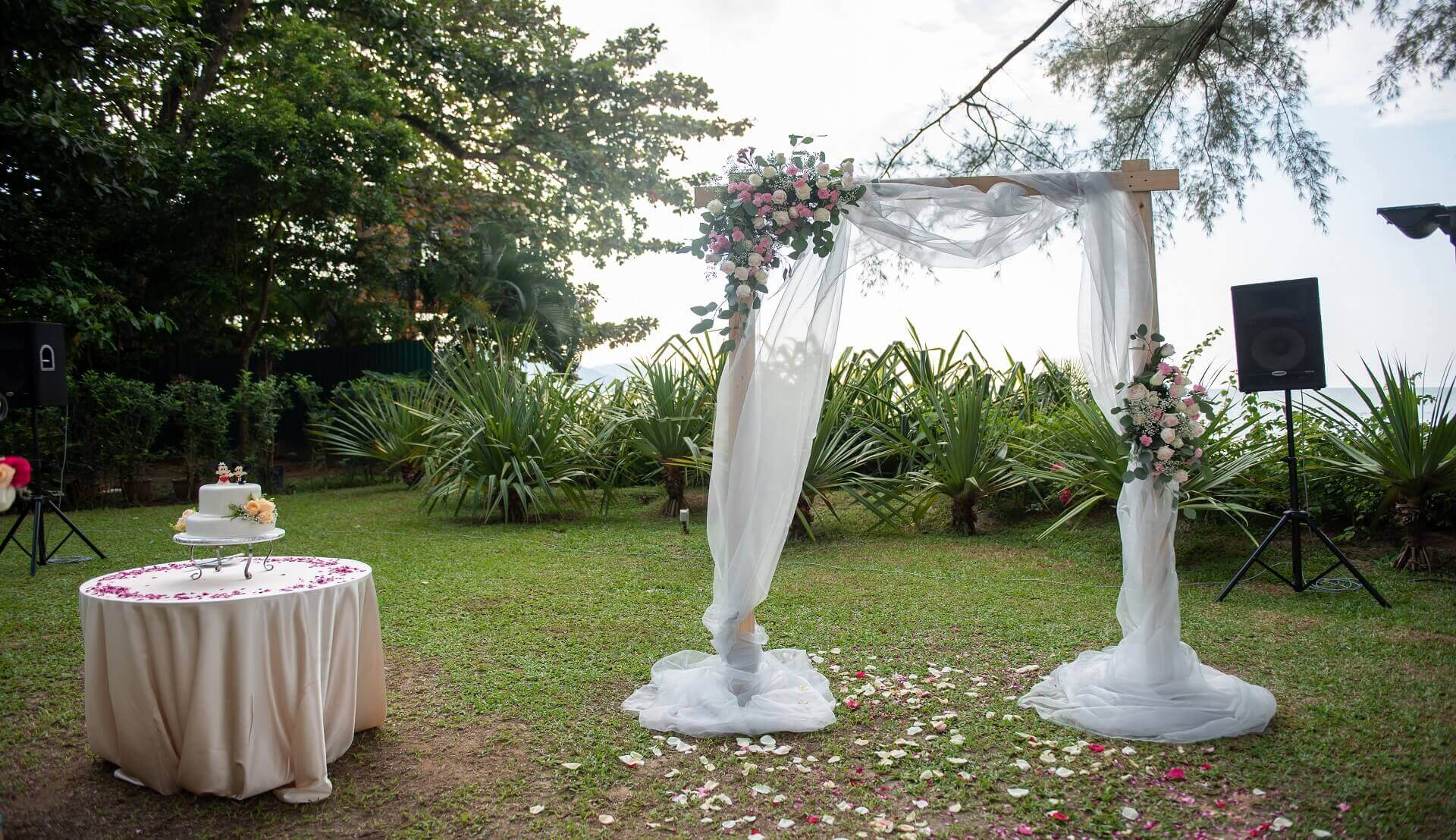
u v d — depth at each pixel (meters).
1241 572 4.80
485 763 2.81
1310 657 3.72
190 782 2.53
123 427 9.38
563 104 15.45
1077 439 6.28
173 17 9.96
